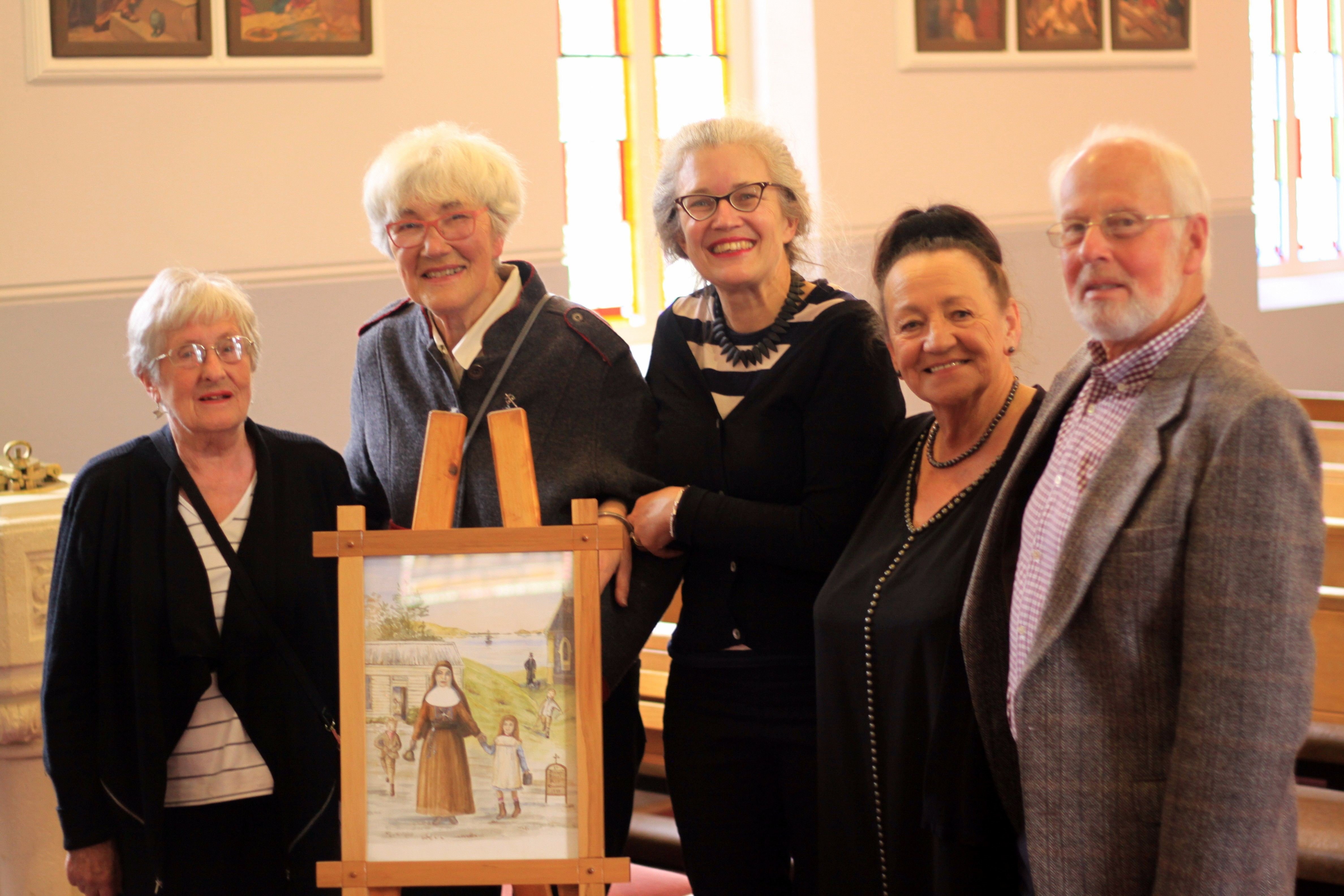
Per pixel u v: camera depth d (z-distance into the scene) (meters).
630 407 2.33
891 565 2.03
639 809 3.88
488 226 2.22
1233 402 1.50
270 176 5.64
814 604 2.25
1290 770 1.48
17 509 2.86
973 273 1.98
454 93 6.07
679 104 7.46
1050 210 7.98
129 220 5.33
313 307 5.80
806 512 2.19
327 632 2.26
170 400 2.15
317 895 2.20
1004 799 1.83
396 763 1.96
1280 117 9.94
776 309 2.29
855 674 2.03
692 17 7.46
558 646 1.95
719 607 2.29
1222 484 1.48
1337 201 10.31
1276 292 9.63
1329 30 10.19
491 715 1.96
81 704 2.18
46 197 5.16
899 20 7.34
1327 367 9.62
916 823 1.94
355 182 5.86
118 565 2.17
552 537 1.96
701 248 2.24
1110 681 1.59
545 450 2.26
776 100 7.40
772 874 2.35
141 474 2.20
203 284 2.17
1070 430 1.73
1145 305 1.57
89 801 2.17
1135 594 1.55
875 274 2.12
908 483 2.11
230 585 2.17
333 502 2.33
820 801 2.10
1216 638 1.47
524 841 1.94
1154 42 8.23
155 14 5.31
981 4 7.59
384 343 2.40
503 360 2.27
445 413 2.05
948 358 1.97
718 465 2.28
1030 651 1.64
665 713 2.40
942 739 1.87
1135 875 1.59
